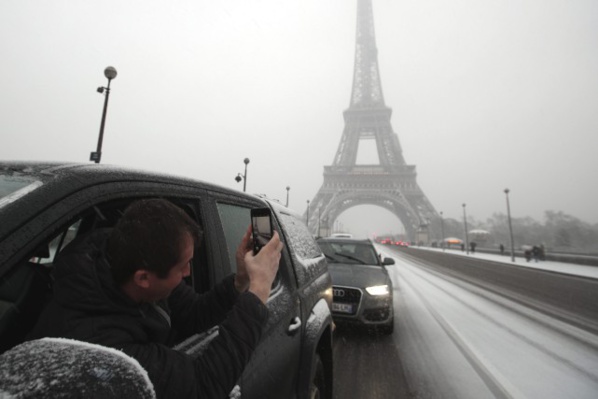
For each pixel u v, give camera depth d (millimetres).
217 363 855
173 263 844
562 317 7633
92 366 635
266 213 1139
